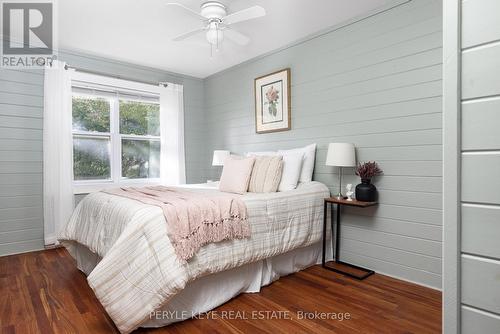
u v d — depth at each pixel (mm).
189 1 2545
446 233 641
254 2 2592
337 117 3043
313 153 3178
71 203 3611
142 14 2775
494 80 576
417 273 2492
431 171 2404
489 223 583
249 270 2344
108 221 2193
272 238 2400
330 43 3090
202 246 1960
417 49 2467
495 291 578
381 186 2709
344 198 2830
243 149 4230
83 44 3484
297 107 3447
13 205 3357
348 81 2941
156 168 4539
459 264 624
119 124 4152
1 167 3293
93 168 3967
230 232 2098
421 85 2449
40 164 3512
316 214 2799
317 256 2979
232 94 4383
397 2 2566
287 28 3104
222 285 2162
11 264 2996
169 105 4496
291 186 2953
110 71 4008
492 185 578
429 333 1773
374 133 2750
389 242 2668
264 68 3857
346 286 2455
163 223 1841
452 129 627
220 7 2500
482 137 591
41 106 3510
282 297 2260
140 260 1765
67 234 2730
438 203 2371
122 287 1739
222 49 3674
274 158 3008
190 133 4832
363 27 2814
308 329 1826
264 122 3846
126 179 4238
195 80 4883
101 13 2758
